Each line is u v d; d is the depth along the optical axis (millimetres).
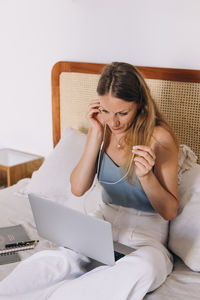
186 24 1758
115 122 1275
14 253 1430
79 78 2172
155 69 1862
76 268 1213
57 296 1119
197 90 1751
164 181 1361
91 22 2086
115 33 2006
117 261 1146
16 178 2424
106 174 1443
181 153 1609
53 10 2230
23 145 2670
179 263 1377
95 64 2084
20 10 2385
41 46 2354
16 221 1697
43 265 1188
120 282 1084
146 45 1906
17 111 2625
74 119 2260
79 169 1483
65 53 2250
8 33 2494
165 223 1446
